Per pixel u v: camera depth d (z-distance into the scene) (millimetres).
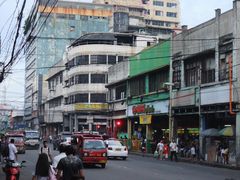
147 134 51062
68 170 10422
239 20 35156
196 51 41188
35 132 58969
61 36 118750
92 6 120312
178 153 42406
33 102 128125
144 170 26969
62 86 91562
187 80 43156
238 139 34344
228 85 35844
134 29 124562
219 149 35625
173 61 45406
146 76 52531
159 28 139500
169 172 25938
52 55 120000
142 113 52719
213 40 38438
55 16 118500
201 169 29500
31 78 135125
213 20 38625
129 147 56000
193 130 42844
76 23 119375
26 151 52250
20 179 21734
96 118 78500
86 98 79188
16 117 157375
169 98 45750
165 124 50656
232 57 35656
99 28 119750
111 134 64562
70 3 119250
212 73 38938
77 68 80500
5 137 42438
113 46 78625
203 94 39438
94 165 30266
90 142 28859
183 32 43844
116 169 27625
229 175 25281
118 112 62469
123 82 60250
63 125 89125
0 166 26750
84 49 79625
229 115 35969
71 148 10664
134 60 56188
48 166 15125
